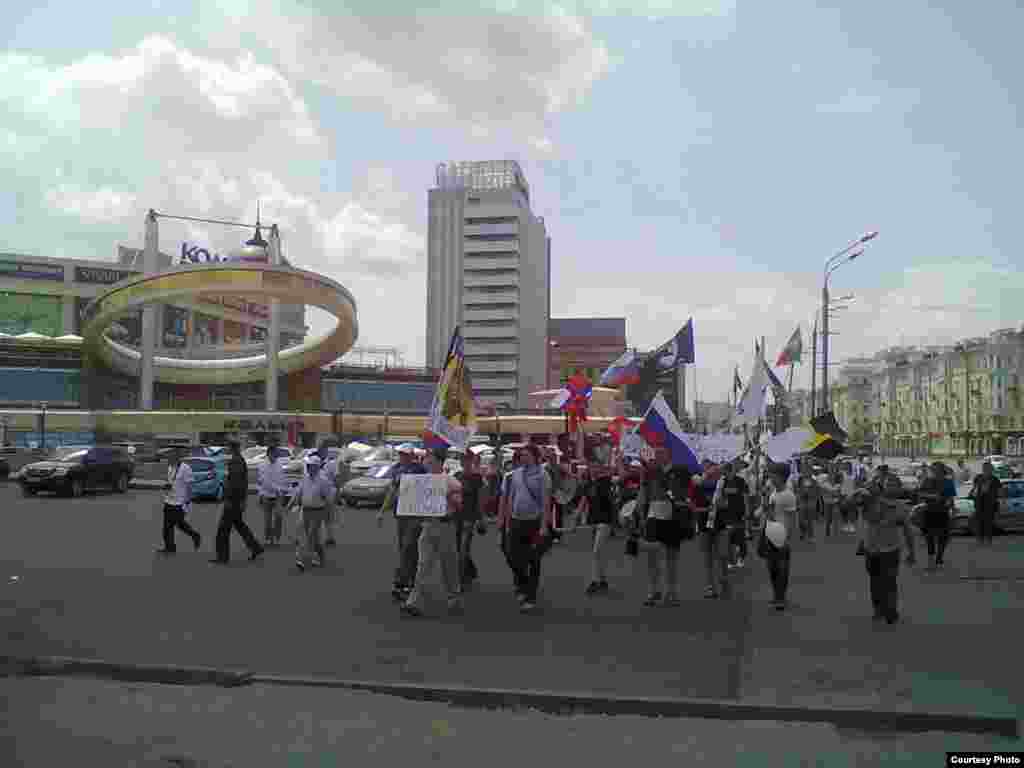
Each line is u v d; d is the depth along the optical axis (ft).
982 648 28.84
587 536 68.54
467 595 39.42
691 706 21.72
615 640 29.78
